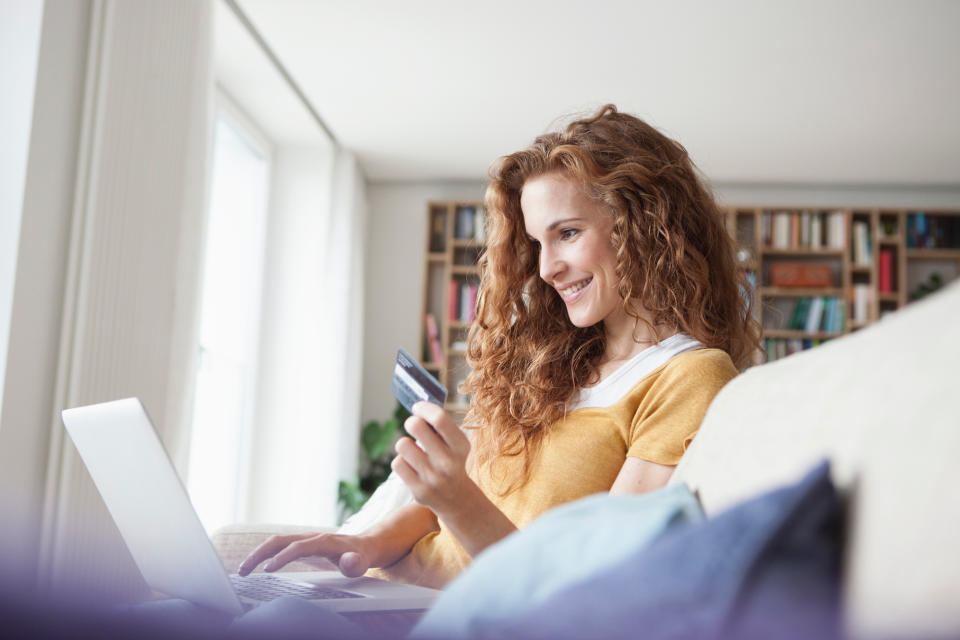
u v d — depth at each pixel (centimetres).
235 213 457
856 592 36
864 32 376
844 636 34
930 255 551
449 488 85
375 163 561
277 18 380
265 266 492
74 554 230
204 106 295
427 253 579
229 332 449
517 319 141
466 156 543
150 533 88
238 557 137
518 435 123
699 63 408
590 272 126
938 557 32
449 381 565
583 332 135
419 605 94
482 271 149
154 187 269
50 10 236
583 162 124
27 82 230
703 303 124
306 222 497
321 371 482
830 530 40
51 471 231
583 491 115
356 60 418
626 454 116
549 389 125
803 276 552
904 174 541
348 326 522
